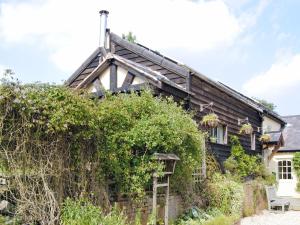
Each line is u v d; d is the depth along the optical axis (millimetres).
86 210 6465
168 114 8961
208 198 11430
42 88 6246
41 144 6246
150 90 9883
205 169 12344
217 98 14930
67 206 6363
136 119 8359
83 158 6910
